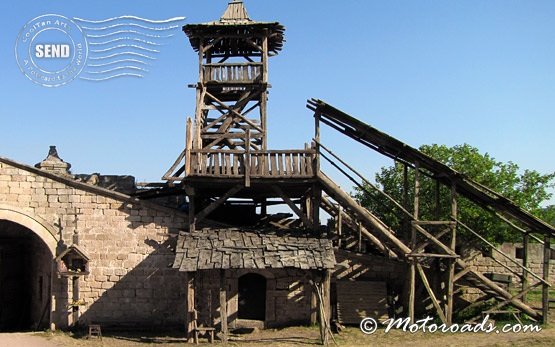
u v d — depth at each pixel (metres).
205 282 20.23
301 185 20.47
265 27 22.05
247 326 19.91
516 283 24.36
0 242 25.92
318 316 19.73
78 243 20.89
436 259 20.58
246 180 19.64
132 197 21.11
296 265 17.84
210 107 22.08
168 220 21.11
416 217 19.31
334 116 19.91
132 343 18.14
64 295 20.78
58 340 18.83
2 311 25.97
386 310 19.75
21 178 20.92
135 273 20.89
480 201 20.59
